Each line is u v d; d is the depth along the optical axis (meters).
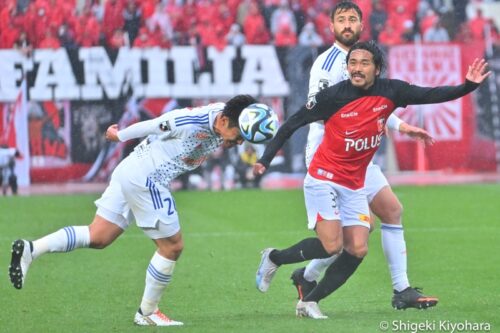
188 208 51.84
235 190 60.47
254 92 62.00
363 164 24.84
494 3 66.12
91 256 36.94
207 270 34.00
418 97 24.16
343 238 25.09
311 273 26.58
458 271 33.44
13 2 59.78
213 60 61.66
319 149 25.14
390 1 65.31
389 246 26.36
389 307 27.23
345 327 24.03
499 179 63.97
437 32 65.25
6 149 59.94
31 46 60.03
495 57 65.19
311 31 63.25
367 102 24.12
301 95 62.28
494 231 43.06
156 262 24.52
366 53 23.78
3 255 37.19
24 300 28.55
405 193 57.69
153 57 61.09
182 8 61.53
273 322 24.89
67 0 60.47
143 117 61.25
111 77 60.81
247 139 23.58
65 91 60.41
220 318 25.70
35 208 52.16
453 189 59.34
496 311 26.42
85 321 25.42
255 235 42.44
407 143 64.00
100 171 60.94
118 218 24.78
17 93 59.97
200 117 23.70
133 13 60.97
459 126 64.38
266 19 62.69
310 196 25.00
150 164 24.20
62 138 60.47
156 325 24.62
